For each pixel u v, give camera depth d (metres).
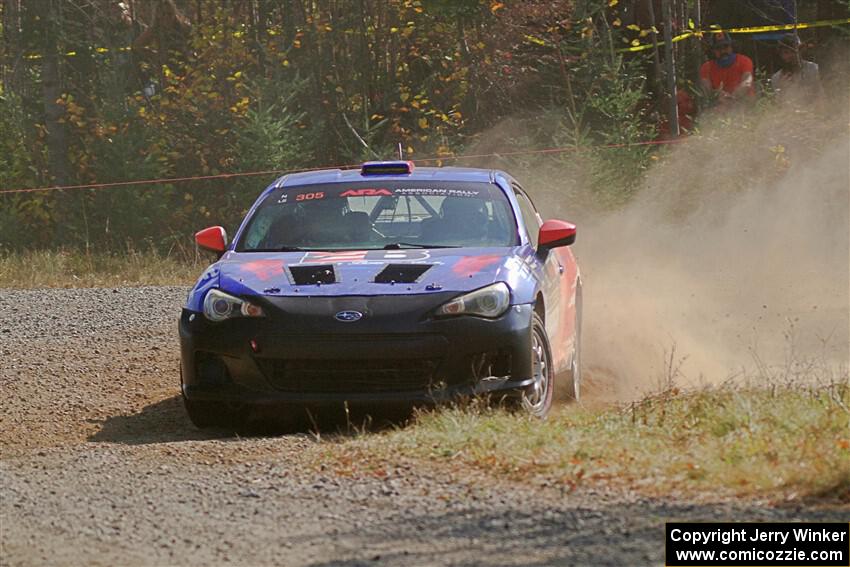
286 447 27.77
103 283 65.81
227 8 95.75
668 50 81.38
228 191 83.06
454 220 34.34
